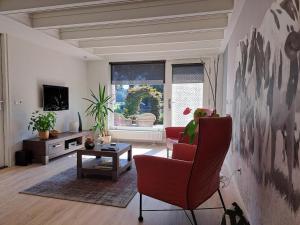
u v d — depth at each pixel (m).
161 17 3.02
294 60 1.22
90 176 3.37
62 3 2.64
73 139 4.90
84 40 4.70
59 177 3.33
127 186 2.99
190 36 4.24
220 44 4.66
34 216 2.23
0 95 3.81
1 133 3.85
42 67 4.64
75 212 2.32
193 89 5.65
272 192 1.54
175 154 2.64
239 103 2.78
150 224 2.12
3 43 3.77
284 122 1.35
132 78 6.02
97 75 6.18
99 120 5.82
